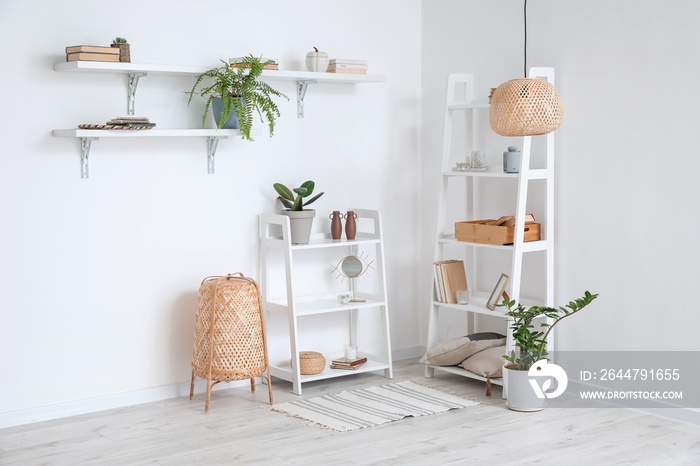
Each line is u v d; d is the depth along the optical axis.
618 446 4.99
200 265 5.81
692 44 5.19
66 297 5.45
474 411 5.46
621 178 5.49
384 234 6.43
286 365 6.04
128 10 5.52
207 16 5.75
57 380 5.45
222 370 5.48
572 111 5.69
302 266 6.14
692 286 5.25
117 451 4.98
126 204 5.58
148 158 5.62
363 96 6.30
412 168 6.52
